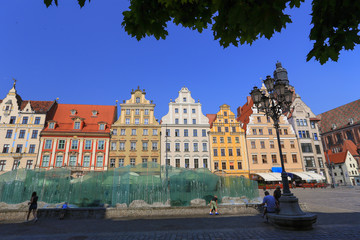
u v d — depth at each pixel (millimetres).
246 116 53250
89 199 15164
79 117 42344
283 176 9930
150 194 14859
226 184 16094
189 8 2852
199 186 15539
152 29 2900
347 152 63656
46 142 39781
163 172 15414
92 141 40938
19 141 39281
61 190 15312
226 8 2434
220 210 13766
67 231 9547
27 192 15172
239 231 8648
